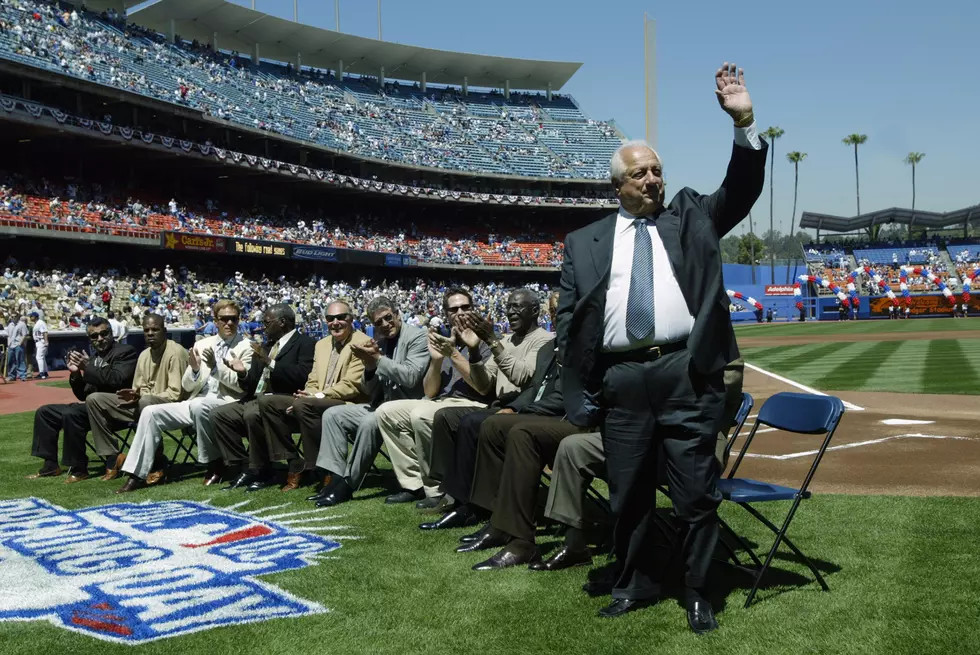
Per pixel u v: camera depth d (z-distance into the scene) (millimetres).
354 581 4230
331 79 53562
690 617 3516
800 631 3400
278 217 41656
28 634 3574
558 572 4348
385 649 3322
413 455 6199
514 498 4535
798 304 56375
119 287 28781
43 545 5098
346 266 43250
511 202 50719
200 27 46125
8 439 10266
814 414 4215
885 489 6117
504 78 60719
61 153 32531
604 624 3562
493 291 47281
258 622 3658
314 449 6699
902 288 53688
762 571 3824
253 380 7180
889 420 9914
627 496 3713
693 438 3580
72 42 32844
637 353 3650
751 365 20047
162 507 6230
